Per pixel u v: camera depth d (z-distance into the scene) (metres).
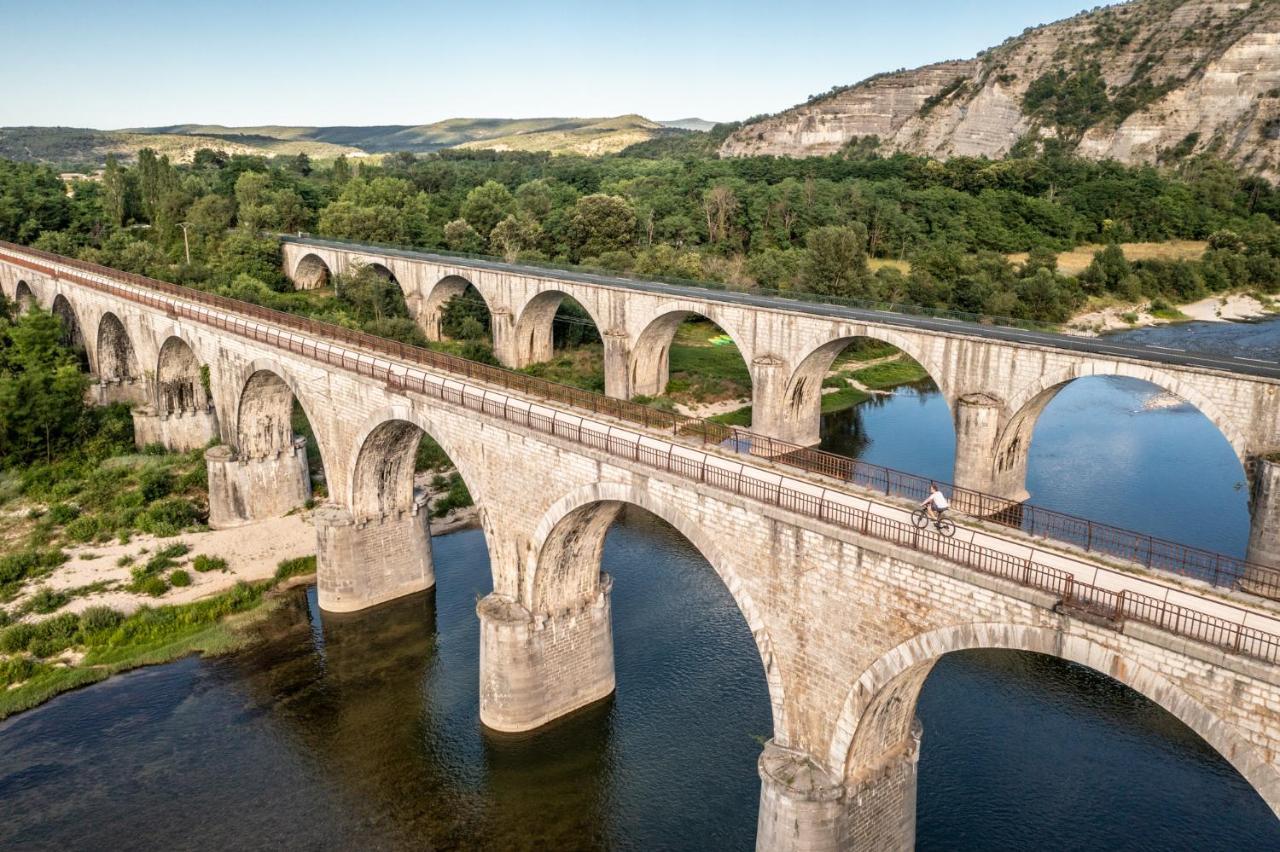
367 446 50.06
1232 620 22.94
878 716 29.34
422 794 38.44
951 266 120.06
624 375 90.38
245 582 56.41
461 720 43.44
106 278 89.56
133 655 48.59
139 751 41.03
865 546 27.28
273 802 37.88
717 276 118.19
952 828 35.34
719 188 139.00
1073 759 39.62
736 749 40.75
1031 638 24.03
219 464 62.94
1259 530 49.12
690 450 36.69
